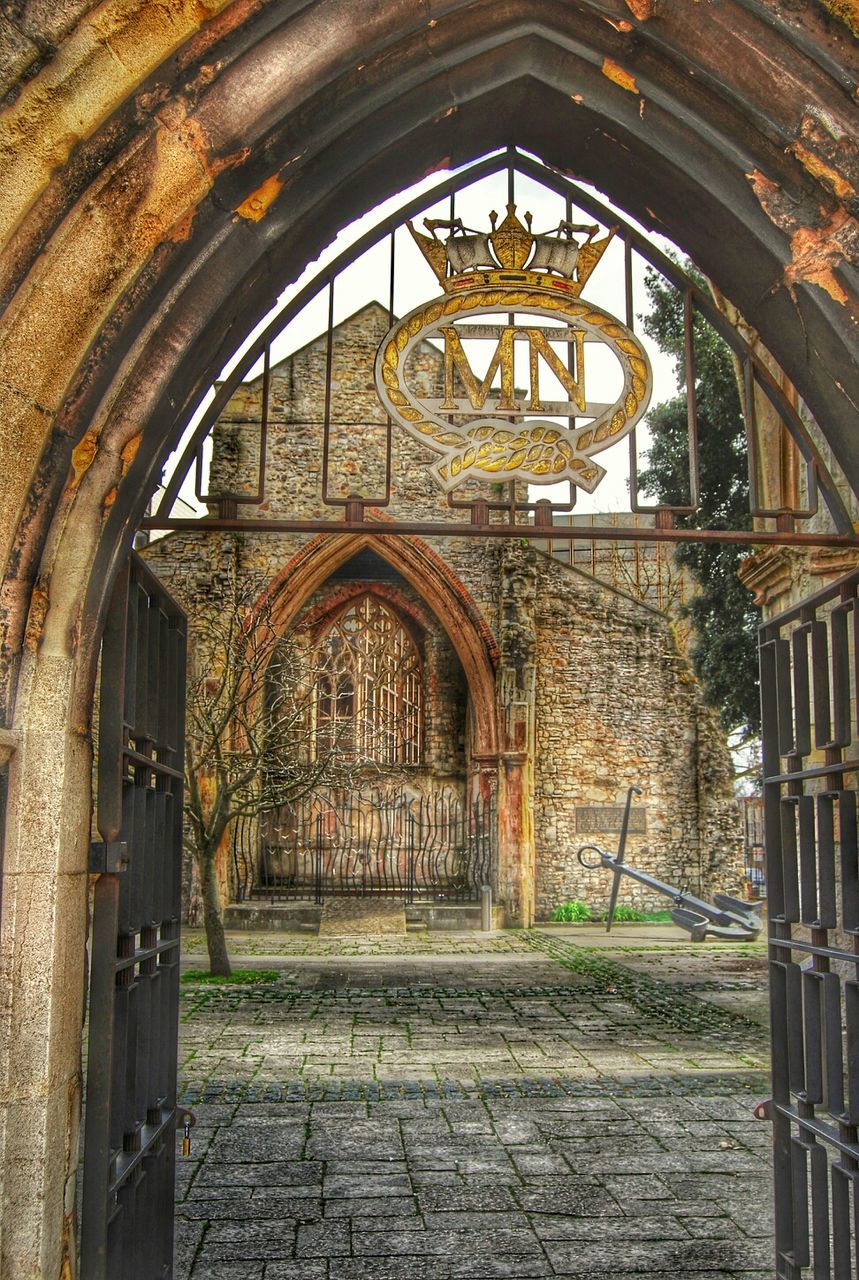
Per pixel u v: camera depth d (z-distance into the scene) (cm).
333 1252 453
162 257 262
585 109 323
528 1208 505
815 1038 379
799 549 651
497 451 359
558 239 363
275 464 2102
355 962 1480
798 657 402
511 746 2045
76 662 266
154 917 367
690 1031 969
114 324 257
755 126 289
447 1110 682
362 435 2125
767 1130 636
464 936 1850
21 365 242
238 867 2008
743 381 392
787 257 310
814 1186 368
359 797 1650
